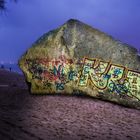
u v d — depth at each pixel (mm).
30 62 14773
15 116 8922
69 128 8320
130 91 13305
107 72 13805
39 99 12906
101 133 8258
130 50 13664
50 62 14609
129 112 12000
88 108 11734
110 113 11305
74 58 14422
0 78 24406
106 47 14016
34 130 7512
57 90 14461
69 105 11938
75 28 14609
